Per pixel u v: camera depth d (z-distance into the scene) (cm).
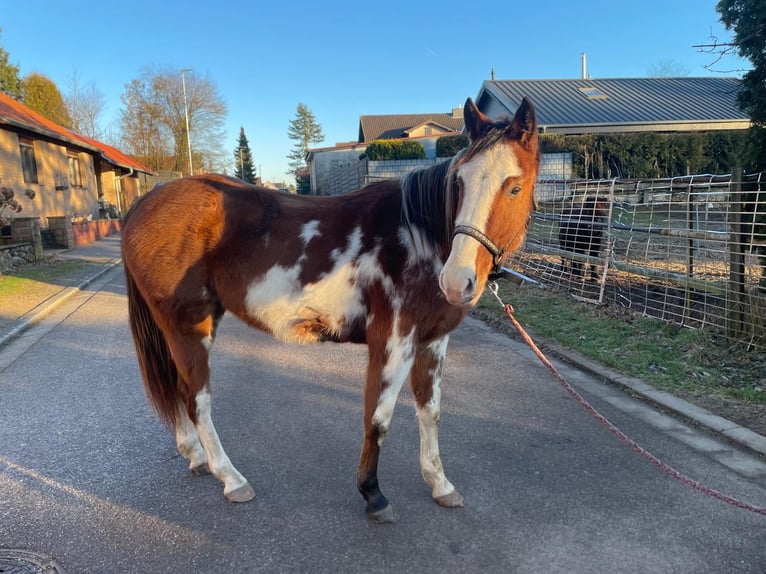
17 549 226
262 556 224
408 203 244
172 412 293
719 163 1881
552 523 246
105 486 279
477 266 206
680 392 397
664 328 543
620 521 247
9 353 521
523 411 376
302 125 7794
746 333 471
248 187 276
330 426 353
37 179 1548
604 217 758
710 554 223
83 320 659
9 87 4153
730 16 479
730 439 326
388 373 243
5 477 287
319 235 253
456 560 221
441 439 332
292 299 254
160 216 264
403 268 241
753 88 487
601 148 1855
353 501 266
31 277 923
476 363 489
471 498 267
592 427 349
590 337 548
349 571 215
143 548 229
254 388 427
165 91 4466
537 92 2302
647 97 2250
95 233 1688
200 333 269
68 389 423
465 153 221
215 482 285
